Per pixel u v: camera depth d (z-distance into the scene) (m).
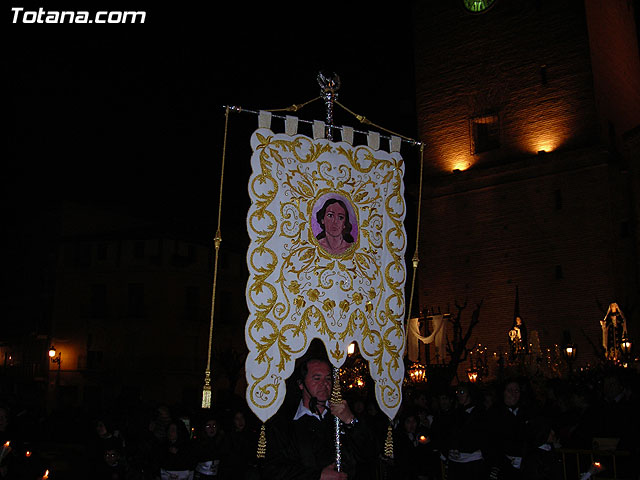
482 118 35.00
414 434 13.02
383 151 6.74
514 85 34.19
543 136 33.03
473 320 28.94
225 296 48.12
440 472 12.52
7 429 8.62
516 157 33.72
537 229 32.56
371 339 6.33
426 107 37.00
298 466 5.52
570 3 32.91
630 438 9.12
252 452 11.54
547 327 31.55
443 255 35.28
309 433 5.63
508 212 33.56
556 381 14.24
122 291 45.41
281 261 6.07
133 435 13.45
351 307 6.27
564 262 31.56
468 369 32.97
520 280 32.66
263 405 5.78
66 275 47.09
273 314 5.96
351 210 6.45
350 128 6.65
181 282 45.53
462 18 36.31
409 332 34.84
